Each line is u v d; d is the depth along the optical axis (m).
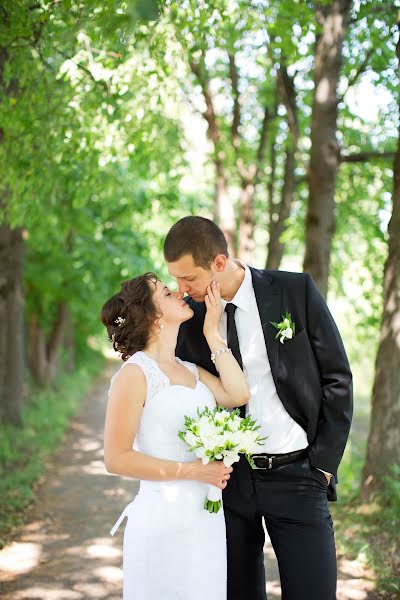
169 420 2.60
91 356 23.42
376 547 4.67
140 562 2.62
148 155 6.93
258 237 15.88
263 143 9.91
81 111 5.79
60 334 15.23
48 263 12.90
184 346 2.97
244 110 10.71
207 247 2.65
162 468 2.52
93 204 11.12
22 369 9.79
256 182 10.23
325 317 2.78
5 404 9.54
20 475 7.05
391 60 6.09
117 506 6.32
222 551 2.73
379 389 5.64
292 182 9.41
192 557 2.62
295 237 9.78
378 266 8.90
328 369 2.75
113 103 5.79
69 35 3.88
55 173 6.68
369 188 9.30
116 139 6.12
